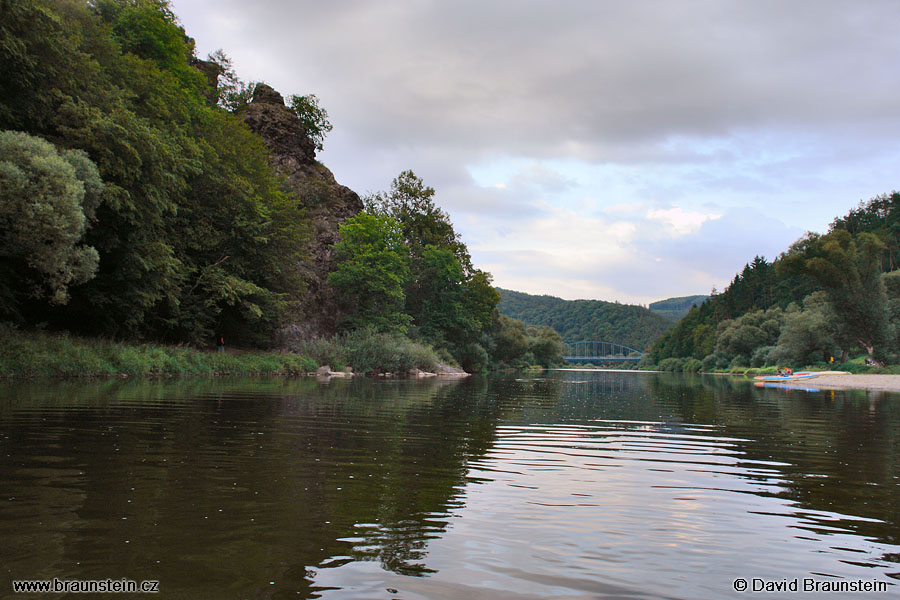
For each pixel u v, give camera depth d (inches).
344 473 229.6
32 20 730.2
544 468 257.3
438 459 270.4
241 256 1385.3
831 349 2930.6
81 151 753.0
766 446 345.7
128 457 244.2
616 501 199.2
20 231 665.0
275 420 397.1
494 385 1221.7
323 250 2041.1
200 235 1245.7
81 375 787.4
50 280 730.2
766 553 147.9
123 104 899.4
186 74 1483.8
